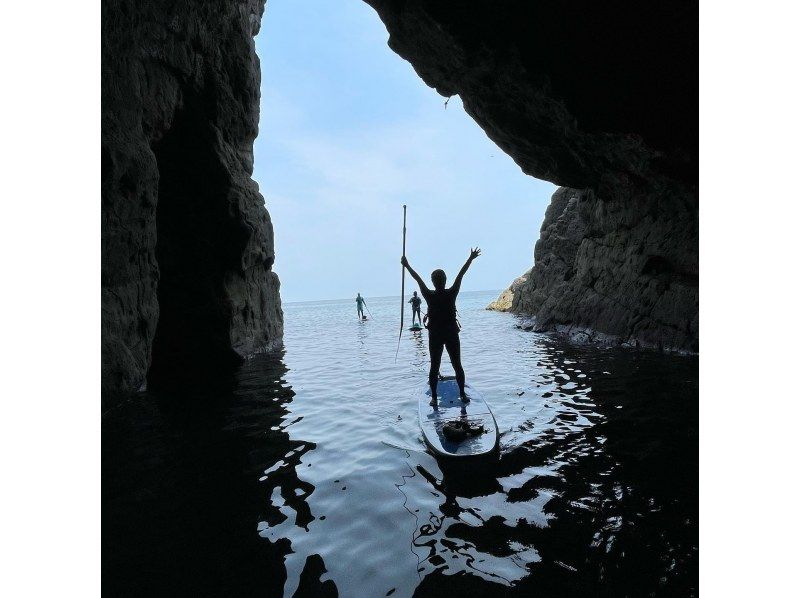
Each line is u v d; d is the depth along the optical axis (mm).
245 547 2910
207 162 10000
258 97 12305
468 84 11172
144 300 7367
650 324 11094
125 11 6852
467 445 4543
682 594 2324
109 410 6316
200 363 10109
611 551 2732
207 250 10211
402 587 2461
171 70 8586
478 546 2834
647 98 9336
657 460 4082
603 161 11969
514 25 9000
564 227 19984
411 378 8375
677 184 10484
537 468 4027
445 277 6094
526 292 22859
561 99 9891
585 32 8758
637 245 12469
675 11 7961
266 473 4105
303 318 36031
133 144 6898
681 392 6379
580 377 7820
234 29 10703
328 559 2746
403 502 3463
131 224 6898
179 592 2479
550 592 2381
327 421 5711
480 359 10312
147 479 4043
